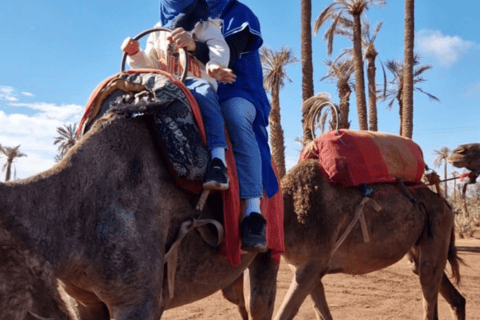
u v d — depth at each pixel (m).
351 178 5.48
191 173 3.01
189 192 3.08
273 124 26.00
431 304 6.21
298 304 5.10
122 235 2.62
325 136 5.79
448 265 12.81
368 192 5.50
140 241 2.67
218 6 3.62
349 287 9.96
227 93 3.58
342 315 7.81
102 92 3.12
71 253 2.49
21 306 2.21
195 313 7.71
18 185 2.42
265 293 3.91
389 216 5.82
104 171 2.71
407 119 24.30
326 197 5.32
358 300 8.84
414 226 6.05
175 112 3.04
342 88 33.84
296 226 5.13
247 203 3.42
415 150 6.36
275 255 3.91
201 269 3.21
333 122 6.24
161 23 3.64
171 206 2.98
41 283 2.27
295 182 5.33
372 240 5.70
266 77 27.17
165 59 3.56
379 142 6.02
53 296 2.28
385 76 37.50
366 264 5.78
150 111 2.95
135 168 2.83
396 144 6.20
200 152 3.08
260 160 3.52
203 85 3.31
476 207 34.62
